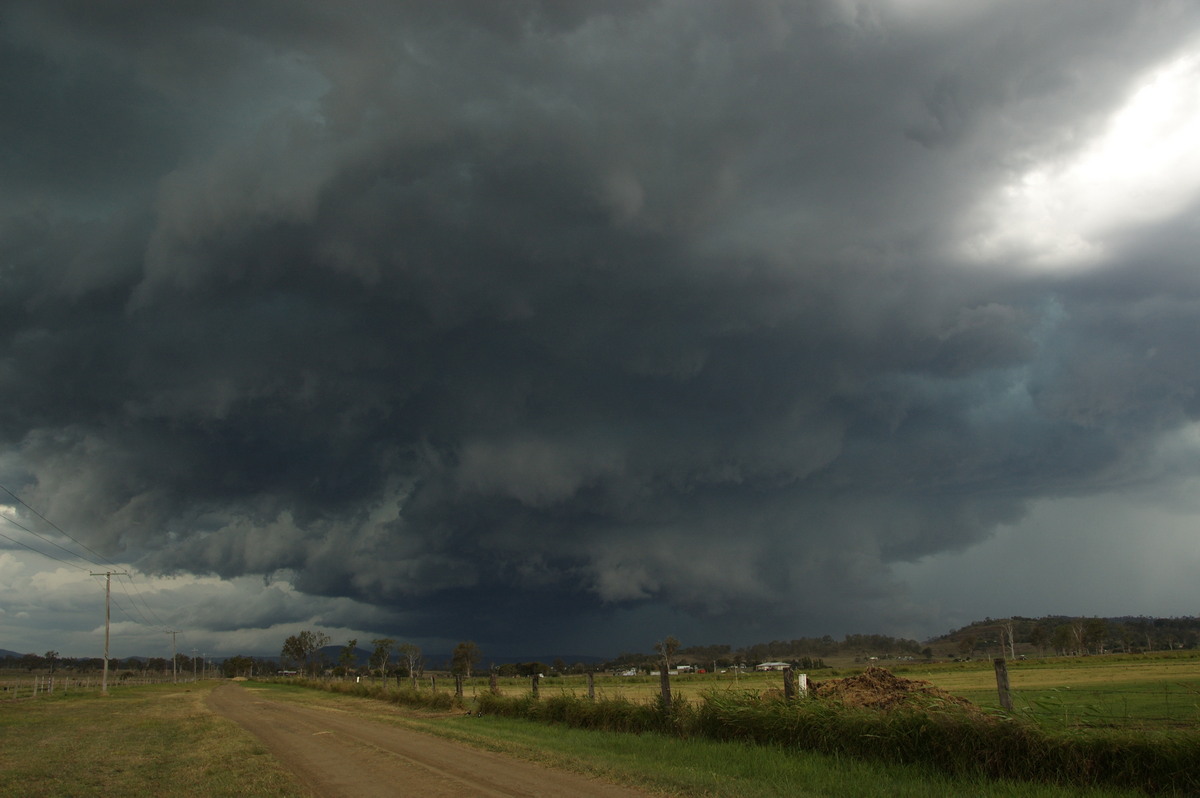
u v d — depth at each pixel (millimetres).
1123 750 12859
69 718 34844
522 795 12898
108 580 76438
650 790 13172
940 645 173750
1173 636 149625
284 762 17594
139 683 126375
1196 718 14047
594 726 25234
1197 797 11930
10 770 17172
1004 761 13945
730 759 16547
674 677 82062
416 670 63938
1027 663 99062
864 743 16250
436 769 15773
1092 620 133625
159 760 18812
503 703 31453
